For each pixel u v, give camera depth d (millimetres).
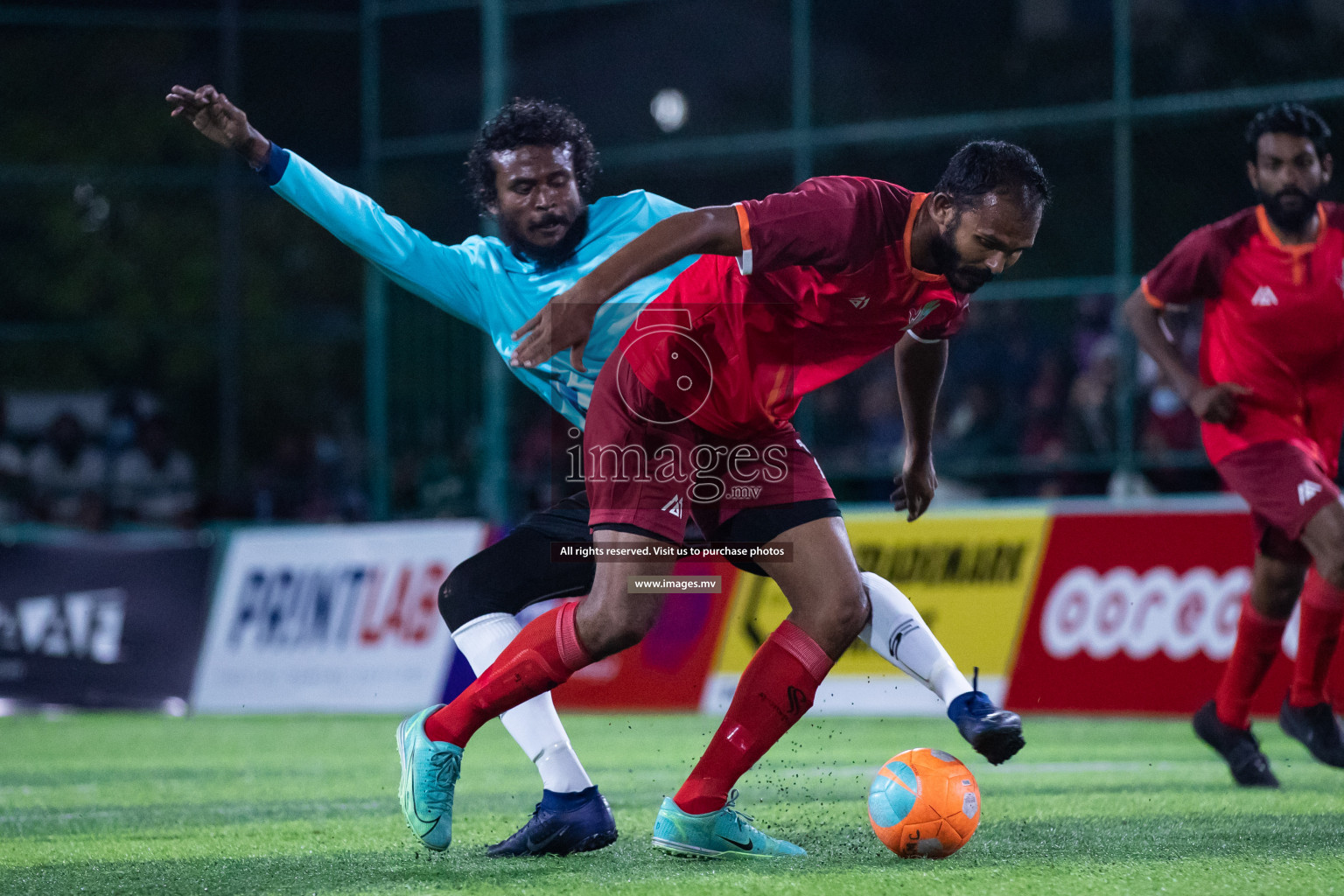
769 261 7426
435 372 25500
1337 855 8195
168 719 22234
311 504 27625
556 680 8219
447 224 31188
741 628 20844
